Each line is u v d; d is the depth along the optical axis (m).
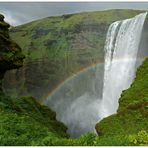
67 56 138.50
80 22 144.38
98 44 136.00
